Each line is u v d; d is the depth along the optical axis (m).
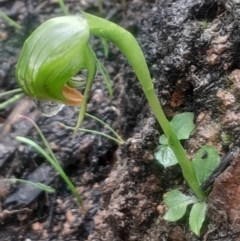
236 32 0.08
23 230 0.10
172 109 0.09
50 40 0.06
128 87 0.10
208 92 0.08
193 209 0.08
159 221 0.08
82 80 0.07
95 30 0.06
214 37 0.08
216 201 0.07
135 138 0.09
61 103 0.07
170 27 0.09
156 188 0.09
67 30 0.06
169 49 0.09
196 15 0.09
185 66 0.08
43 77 0.06
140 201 0.09
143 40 0.10
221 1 0.08
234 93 0.08
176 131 0.08
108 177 0.10
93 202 0.10
